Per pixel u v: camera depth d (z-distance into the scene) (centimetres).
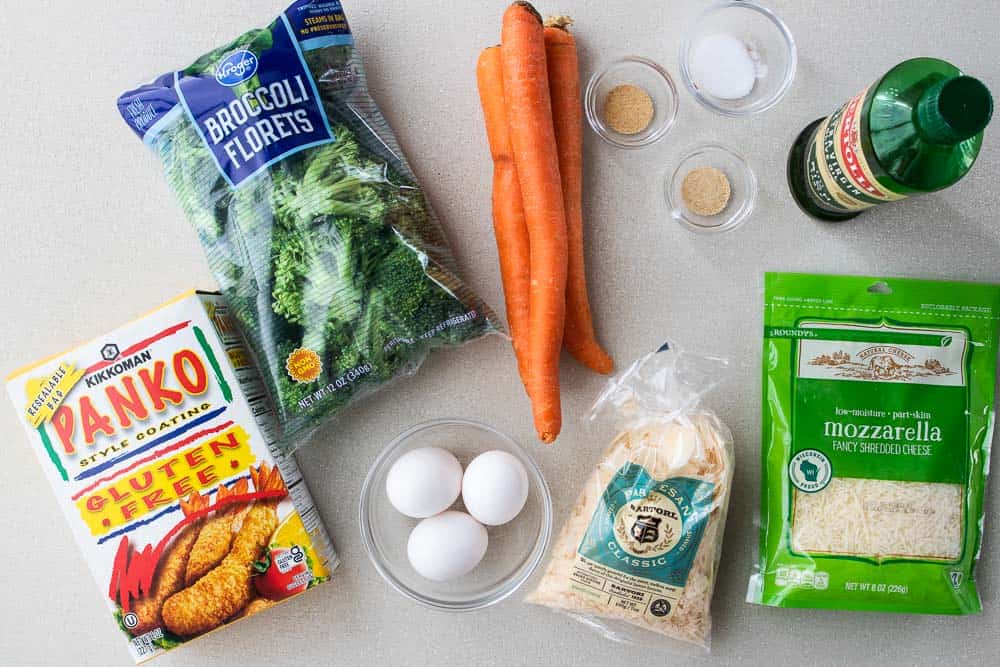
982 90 69
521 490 89
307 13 88
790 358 93
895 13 95
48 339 96
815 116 95
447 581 95
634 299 95
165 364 84
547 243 87
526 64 85
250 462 86
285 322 87
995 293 93
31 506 96
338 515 95
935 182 77
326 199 86
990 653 94
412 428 94
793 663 94
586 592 89
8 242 96
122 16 95
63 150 96
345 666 94
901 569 91
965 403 93
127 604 86
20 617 95
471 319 90
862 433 92
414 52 95
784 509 92
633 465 88
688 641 91
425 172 95
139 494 85
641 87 96
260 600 87
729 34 96
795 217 95
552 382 88
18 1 95
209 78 87
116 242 96
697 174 95
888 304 93
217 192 87
